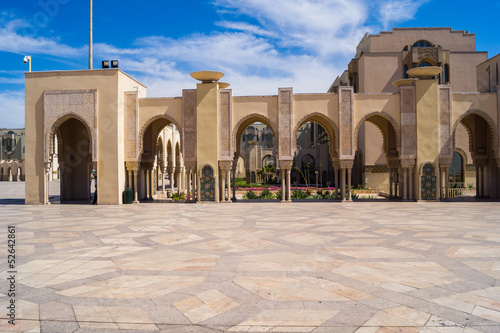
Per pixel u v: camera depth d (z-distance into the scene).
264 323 3.01
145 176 16.33
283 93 14.00
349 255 5.29
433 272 4.41
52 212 11.14
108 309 3.32
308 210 11.42
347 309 3.28
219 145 14.09
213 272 4.45
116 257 5.24
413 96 13.94
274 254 5.37
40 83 13.84
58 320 3.08
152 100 14.21
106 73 13.66
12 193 21.20
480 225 8.00
